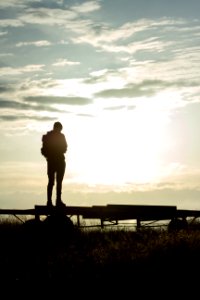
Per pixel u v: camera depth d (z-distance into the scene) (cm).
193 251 1234
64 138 1725
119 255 1250
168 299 963
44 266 1238
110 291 1008
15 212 1912
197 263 1155
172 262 1160
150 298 970
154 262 1162
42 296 990
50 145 1708
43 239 1706
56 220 1766
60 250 1487
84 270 1151
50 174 1730
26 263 1302
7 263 1303
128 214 2075
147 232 1817
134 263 1162
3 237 1702
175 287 1027
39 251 1507
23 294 1005
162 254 1217
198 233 1480
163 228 2038
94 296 985
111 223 2103
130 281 1058
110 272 1115
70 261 1262
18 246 1606
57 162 1717
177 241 1334
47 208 1769
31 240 1692
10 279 1118
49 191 1741
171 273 1097
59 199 1745
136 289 1017
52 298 976
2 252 1488
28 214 1884
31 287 1051
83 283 1060
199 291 1002
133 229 1983
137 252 1272
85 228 1933
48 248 1557
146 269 1120
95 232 1853
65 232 1753
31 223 1816
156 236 1598
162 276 1081
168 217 2114
